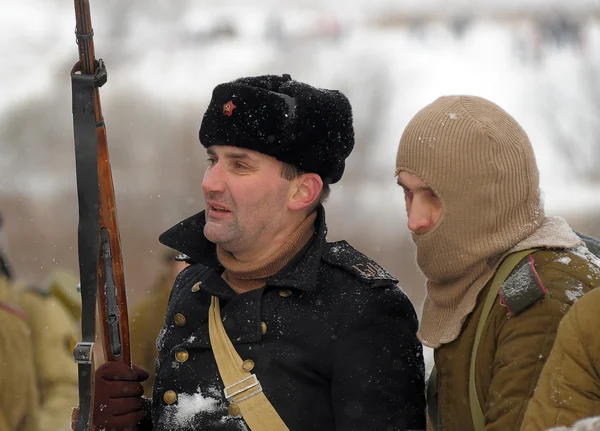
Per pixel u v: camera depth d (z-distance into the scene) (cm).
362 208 2816
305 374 507
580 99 4300
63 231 2353
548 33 5594
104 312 551
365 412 496
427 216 488
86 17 501
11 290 834
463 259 479
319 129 519
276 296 521
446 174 474
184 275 583
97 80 505
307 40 5994
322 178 532
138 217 2434
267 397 502
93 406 523
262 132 509
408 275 1939
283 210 524
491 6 6412
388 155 3559
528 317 451
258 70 5200
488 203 473
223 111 514
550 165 3562
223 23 5981
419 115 491
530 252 470
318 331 509
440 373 492
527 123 4128
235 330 515
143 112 3700
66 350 827
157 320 934
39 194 2803
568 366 424
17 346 787
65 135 3369
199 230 549
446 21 6384
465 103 486
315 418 504
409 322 521
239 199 515
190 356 523
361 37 6116
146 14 5612
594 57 5059
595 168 3481
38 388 809
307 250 532
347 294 515
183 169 3006
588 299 428
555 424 418
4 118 3488
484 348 469
